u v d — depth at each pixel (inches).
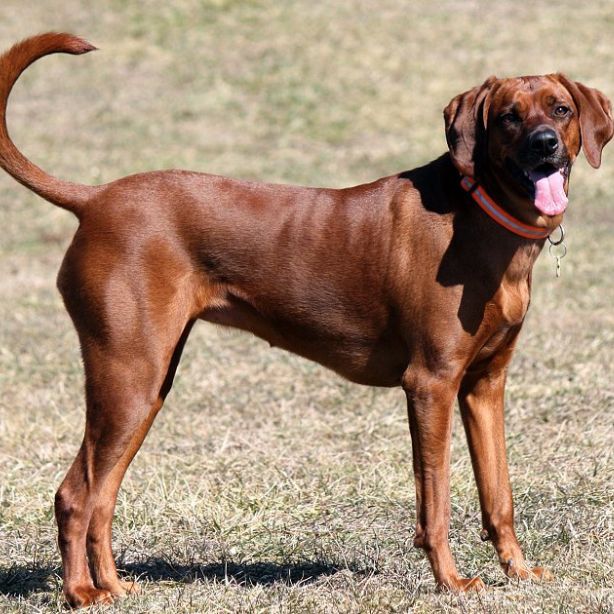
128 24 1563.7
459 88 1378.0
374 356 369.7
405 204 359.6
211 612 335.3
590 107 362.9
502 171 348.5
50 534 428.5
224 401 592.4
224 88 1390.3
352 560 393.1
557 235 924.6
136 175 371.6
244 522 435.8
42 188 366.9
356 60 1462.8
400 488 466.9
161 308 358.3
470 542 406.3
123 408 354.6
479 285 347.6
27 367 652.1
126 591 365.7
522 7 1633.9
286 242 365.1
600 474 459.5
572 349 644.1
